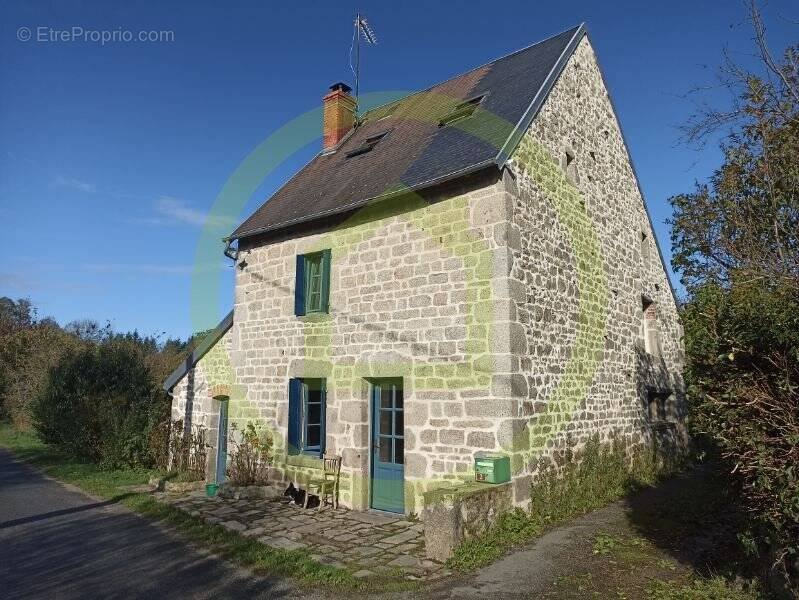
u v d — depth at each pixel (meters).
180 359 18.00
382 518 7.43
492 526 6.02
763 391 3.92
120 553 6.17
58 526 7.47
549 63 9.16
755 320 4.03
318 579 5.14
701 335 4.43
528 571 5.20
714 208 8.33
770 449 3.77
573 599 4.55
